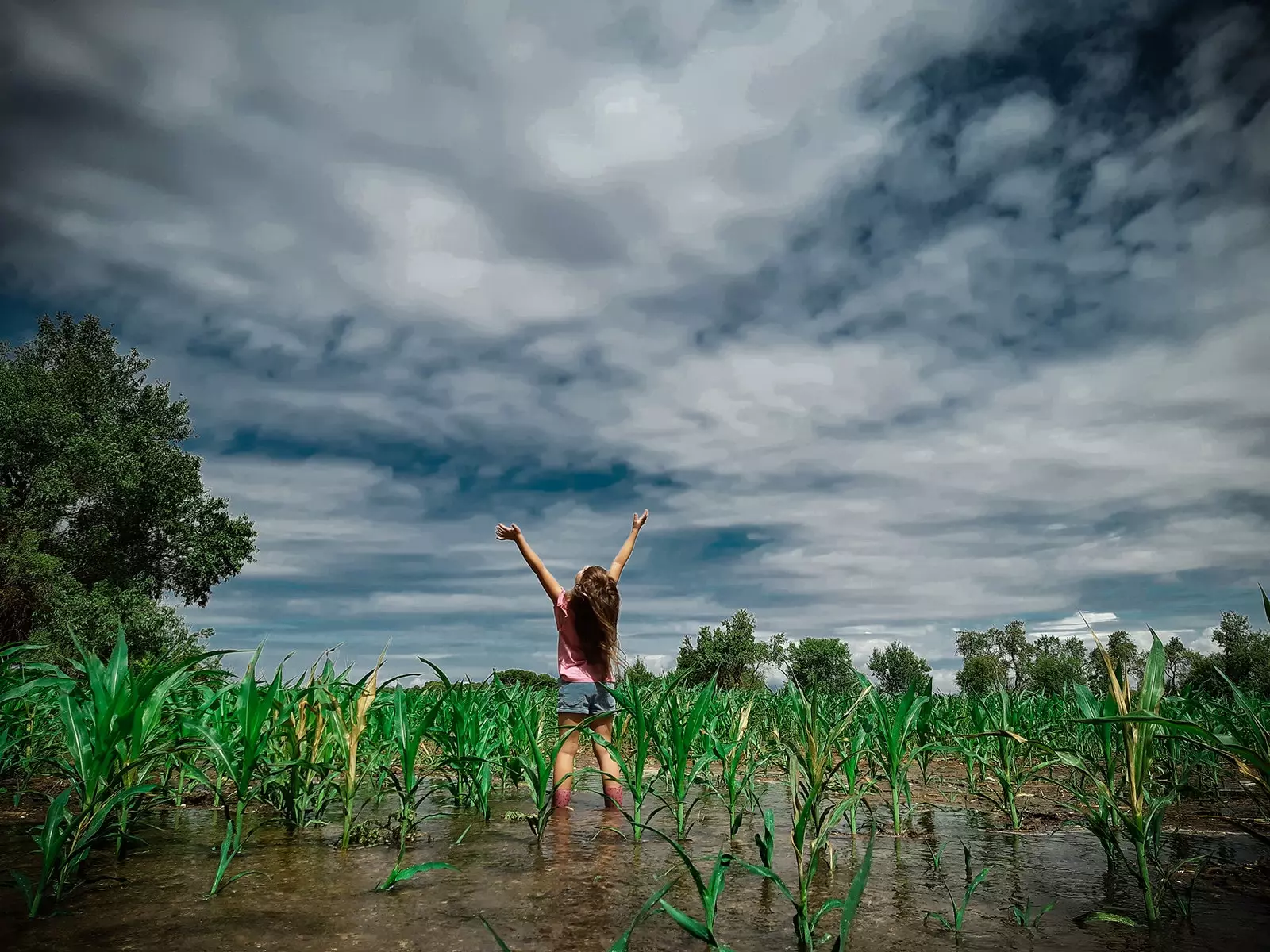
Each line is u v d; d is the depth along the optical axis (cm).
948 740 660
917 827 480
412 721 621
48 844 283
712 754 486
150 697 376
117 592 3194
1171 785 487
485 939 256
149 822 466
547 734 767
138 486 3591
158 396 4138
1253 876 347
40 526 3238
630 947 247
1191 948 246
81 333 4166
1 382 3497
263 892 312
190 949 245
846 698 824
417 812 533
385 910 288
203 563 3881
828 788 605
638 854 391
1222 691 597
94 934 259
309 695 492
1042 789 646
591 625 575
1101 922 278
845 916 217
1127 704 309
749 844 424
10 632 2170
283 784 484
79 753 337
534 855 388
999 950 245
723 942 254
